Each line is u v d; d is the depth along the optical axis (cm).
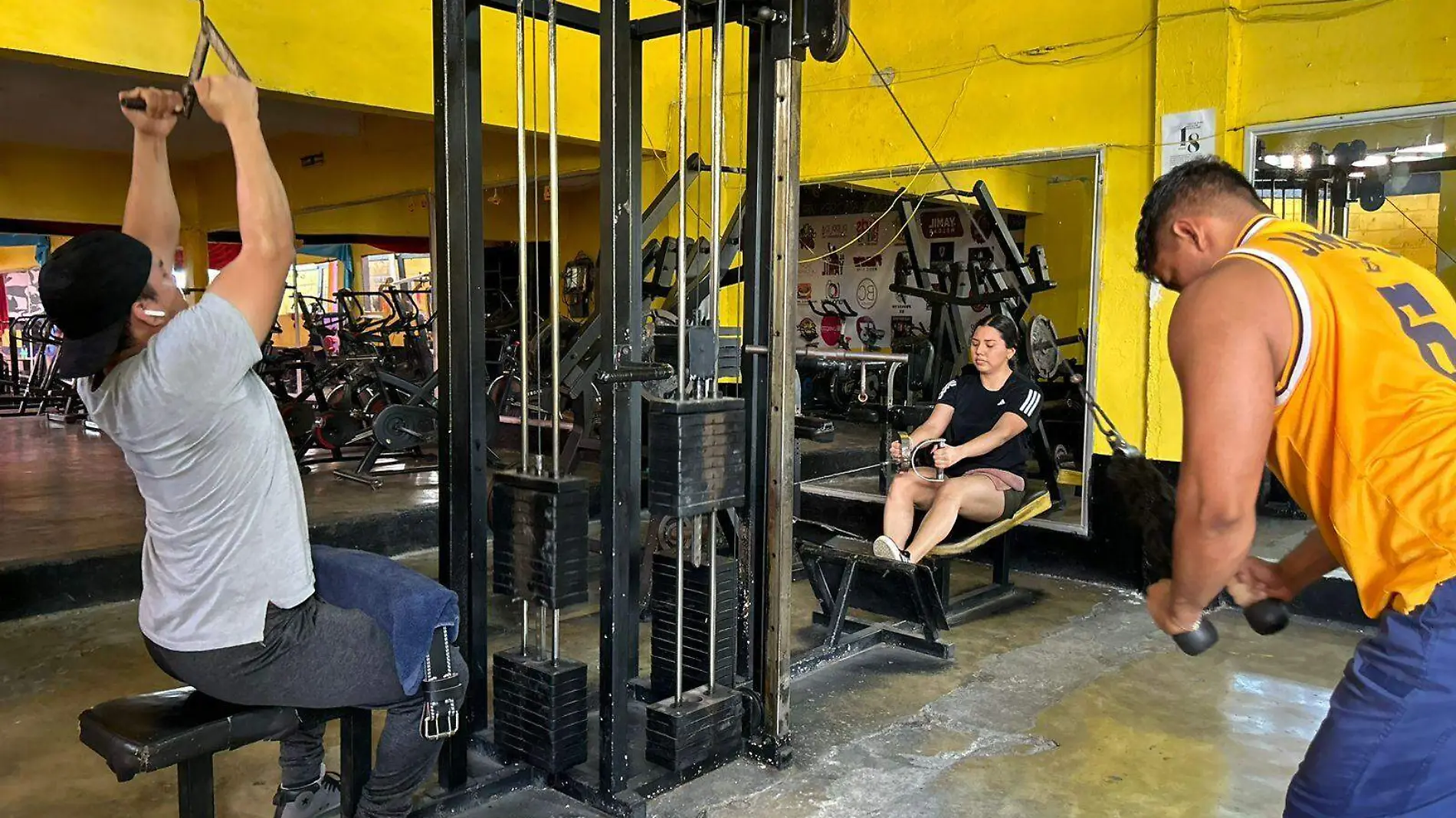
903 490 383
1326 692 321
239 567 169
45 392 995
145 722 173
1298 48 400
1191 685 328
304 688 178
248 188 169
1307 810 139
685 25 231
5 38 356
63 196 917
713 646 266
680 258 234
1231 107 415
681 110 231
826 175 550
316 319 827
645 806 238
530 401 534
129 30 387
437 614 186
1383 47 380
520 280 232
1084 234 660
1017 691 322
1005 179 630
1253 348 130
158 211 187
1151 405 437
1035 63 469
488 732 265
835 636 353
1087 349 457
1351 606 393
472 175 241
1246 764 269
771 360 256
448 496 248
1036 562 479
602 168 222
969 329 757
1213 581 135
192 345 157
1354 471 131
